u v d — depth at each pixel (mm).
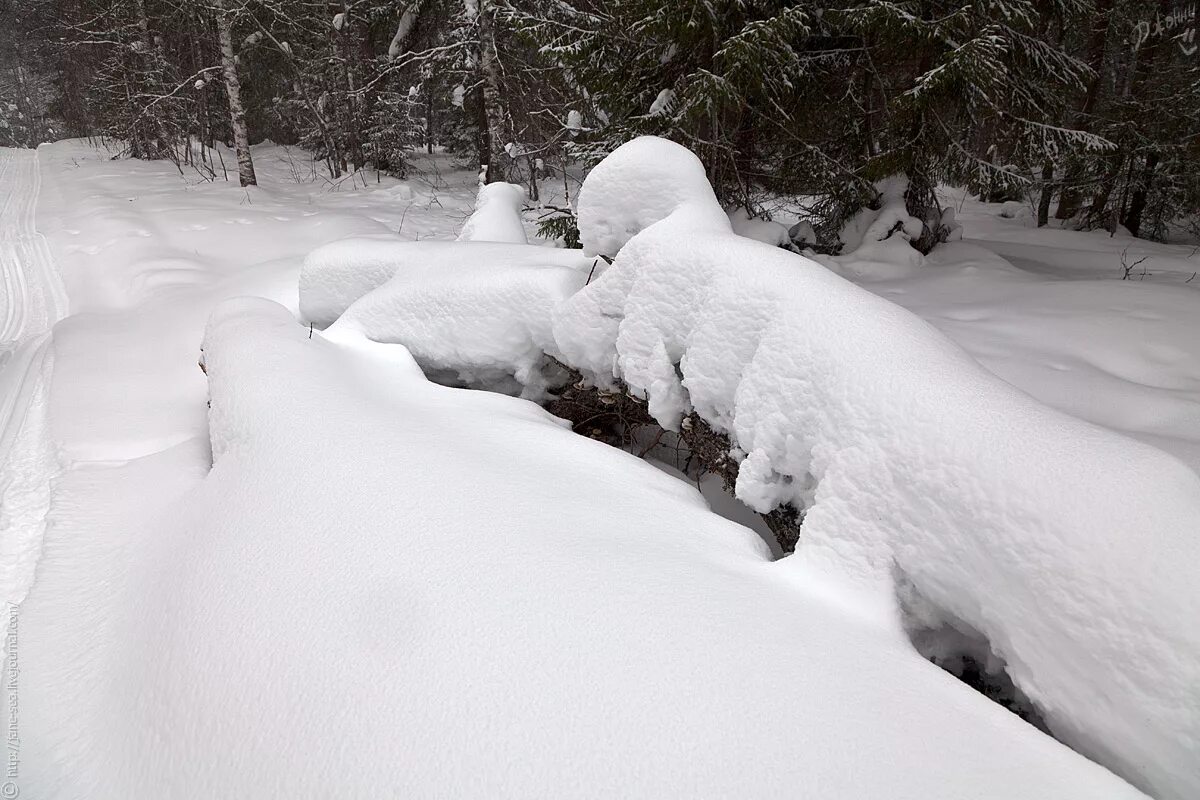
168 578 2408
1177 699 1405
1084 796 1312
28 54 31156
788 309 2721
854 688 1588
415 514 2297
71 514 3496
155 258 9086
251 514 2480
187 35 19047
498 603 1852
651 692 1550
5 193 16109
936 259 7094
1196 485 1663
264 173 18688
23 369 5965
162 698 1895
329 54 17219
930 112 6578
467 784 1372
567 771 1375
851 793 1309
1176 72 12273
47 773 1917
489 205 6617
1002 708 1581
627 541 2217
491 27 10430
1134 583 1523
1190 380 3691
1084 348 4199
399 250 5441
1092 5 7250
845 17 6133
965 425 1991
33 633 2559
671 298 3324
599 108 8047
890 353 2336
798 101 7188
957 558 1866
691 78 6062
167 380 5582
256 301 5113
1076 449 1807
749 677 1601
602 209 3896
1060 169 12977
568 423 3809
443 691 1589
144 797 1714
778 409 2594
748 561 2230
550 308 4066
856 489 2168
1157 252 9711
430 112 20734
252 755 1586
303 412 3146
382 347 4500
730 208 7512
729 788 1324
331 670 1710
